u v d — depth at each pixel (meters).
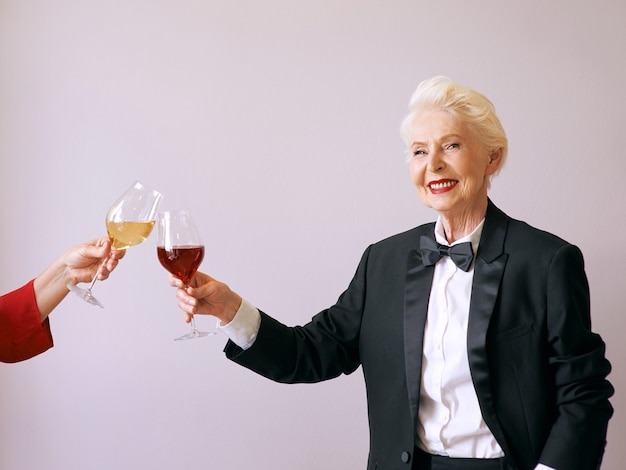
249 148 3.06
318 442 3.06
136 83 3.07
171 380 3.08
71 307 3.08
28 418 3.09
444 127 1.95
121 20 3.06
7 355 2.10
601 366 1.88
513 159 2.97
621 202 2.95
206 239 3.07
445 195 1.97
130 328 3.08
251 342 2.09
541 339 1.90
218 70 3.05
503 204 2.99
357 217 3.04
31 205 3.08
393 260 2.12
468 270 1.97
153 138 3.07
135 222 1.92
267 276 3.06
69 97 3.07
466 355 1.91
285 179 3.05
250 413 3.08
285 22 3.03
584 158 2.96
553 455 1.82
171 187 3.07
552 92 2.96
